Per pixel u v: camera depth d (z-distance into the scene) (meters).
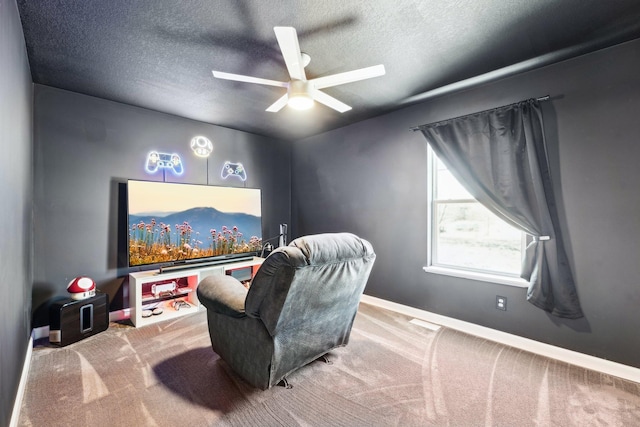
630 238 2.06
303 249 1.67
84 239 2.97
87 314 2.68
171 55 2.23
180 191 3.46
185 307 3.34
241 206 4.04
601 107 2.16
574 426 1.60
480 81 2.67
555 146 2.35
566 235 2.30
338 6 1.69
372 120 3.71
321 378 2.04
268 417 1.65
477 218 2.96
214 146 3.99
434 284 3.12
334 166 4.24
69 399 1.79
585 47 2.13
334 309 2.06
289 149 4.96
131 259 3.08
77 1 1.64
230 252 3.90
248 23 1.85
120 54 2.21
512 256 2.74
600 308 2.16
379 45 2.09
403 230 3.40
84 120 2.96
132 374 2.07
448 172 3.14
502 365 2.22
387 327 2.94
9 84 1.55
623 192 2.08
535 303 2.36
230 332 2.01
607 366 2.11
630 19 1.82
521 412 1.71
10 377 1.56
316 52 2.18
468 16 1.79
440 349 2.47
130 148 3.26
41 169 2.73
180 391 1.88
